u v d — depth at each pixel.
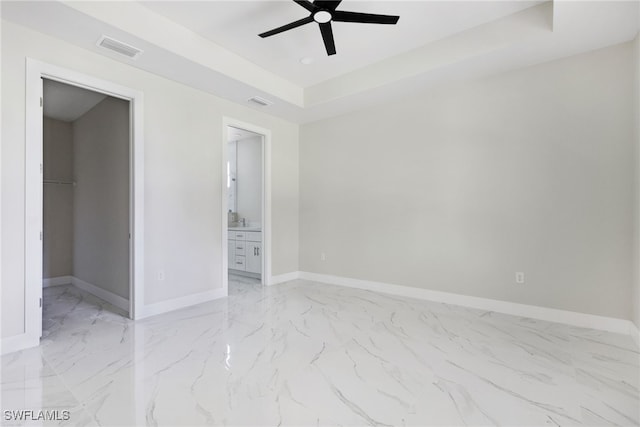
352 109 4.52
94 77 2.89
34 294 2.54
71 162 4.96
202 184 3.83
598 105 2.91
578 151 3.00
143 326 3.02
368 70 3.79
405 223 4.12
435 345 2.58
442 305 3.70
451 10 2.78
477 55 3.02
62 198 4.89
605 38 2.74
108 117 3.91
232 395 1.88
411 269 4.07
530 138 3.25
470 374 2.12
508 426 1.61
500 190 3.42
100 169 4.09
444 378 2.07
